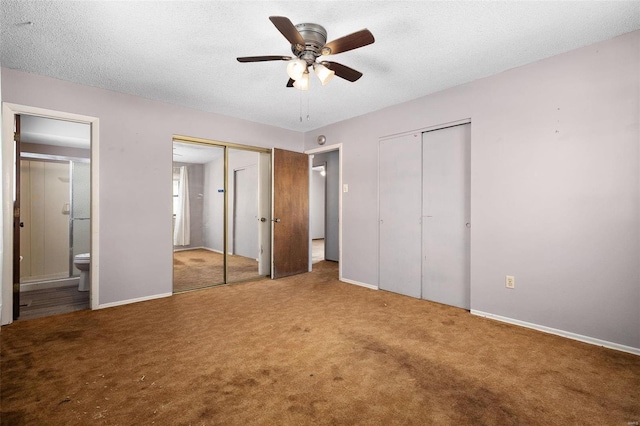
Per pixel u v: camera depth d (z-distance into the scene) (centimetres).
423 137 354
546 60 260
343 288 402
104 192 321
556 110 254
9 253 276
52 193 456
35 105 286
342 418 154
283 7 194
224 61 264
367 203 411
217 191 706
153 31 219
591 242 238
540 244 262
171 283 368
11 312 277
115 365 203
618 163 227
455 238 328
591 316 238
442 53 253
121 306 326
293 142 501
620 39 226
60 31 218
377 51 250
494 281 289
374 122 400
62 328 265
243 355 218
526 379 188
